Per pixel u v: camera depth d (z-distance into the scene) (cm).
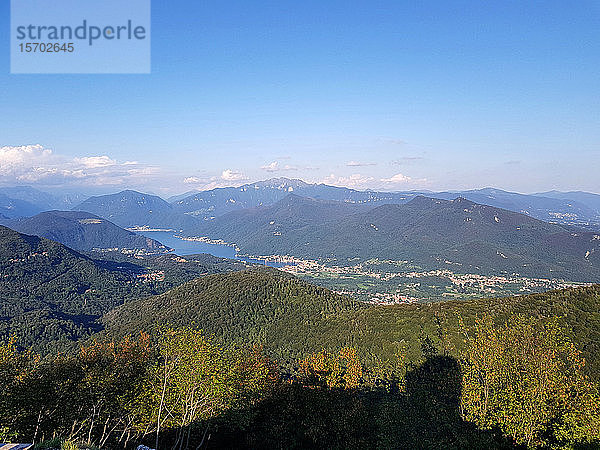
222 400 3027
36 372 3050
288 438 3272
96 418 2881
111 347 3812
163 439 2983
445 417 2558
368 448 2866
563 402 2423
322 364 3972
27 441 2522
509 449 2428
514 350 2647
